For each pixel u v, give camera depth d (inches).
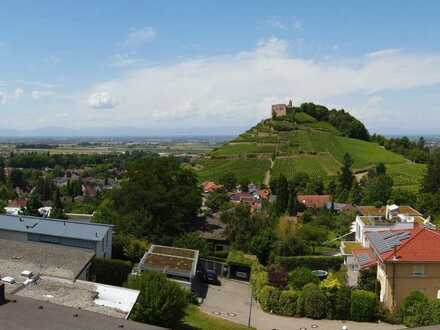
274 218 2989.7
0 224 1879.9
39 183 6190.9
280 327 1428.4
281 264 2197.3
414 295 1481.3
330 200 4315.9
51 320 719.1
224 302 1701.5
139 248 2037.4
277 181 4426.7
